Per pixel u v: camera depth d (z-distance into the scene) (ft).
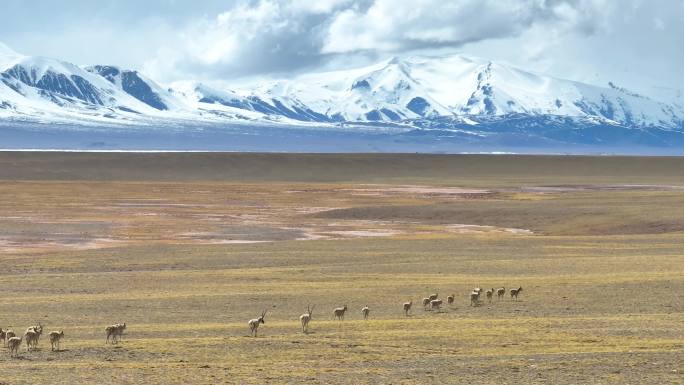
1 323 259.60
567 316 268.82
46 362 195.72
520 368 185.47
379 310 284.82
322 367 189.16
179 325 254.68
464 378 175.63
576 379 174.09
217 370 185.26
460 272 380.37
